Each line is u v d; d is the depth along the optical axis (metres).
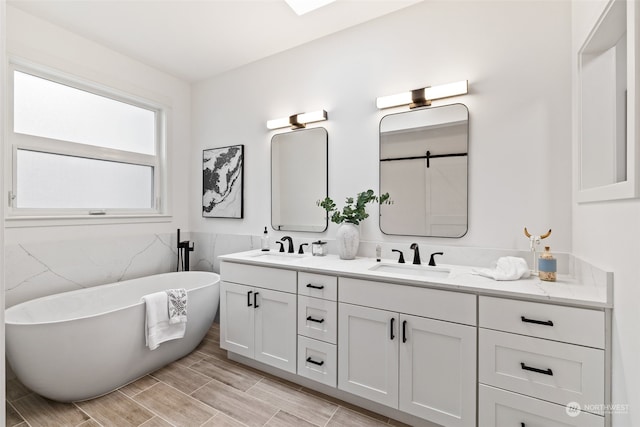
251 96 2.93
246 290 2.24
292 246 2.57
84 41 2.49
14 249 2.12
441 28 2.03
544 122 1.73
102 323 1.81
